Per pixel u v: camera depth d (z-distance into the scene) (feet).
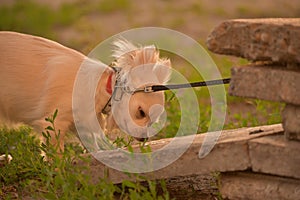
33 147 36.94
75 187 29.84
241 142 27.37
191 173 28.76
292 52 25.45
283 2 95.76
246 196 27.61
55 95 35.70
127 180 29.30
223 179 28.19
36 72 36.37
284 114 26.61
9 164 35.91
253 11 91.20
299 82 25.53
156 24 84.38
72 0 99.04
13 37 37.42
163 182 29.63
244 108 53.26
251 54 26.30
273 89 26.07
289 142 26.55
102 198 28.50
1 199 33.19
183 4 95.91
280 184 26.94
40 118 36.24
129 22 85.92
